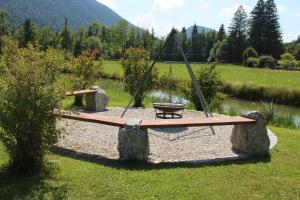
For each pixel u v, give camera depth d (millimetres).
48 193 4828
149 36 90938
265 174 6062
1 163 5832
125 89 15289
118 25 105438
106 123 6902
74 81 10367
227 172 6086
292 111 20312
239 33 77250
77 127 9297
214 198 4984
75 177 5453
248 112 7633
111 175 5629
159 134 9117
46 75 5453
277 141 8625
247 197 5078
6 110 5223
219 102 15859
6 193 4762
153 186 5281
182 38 94938
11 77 5227
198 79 15000
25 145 5367
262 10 74250
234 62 77000
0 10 61875
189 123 6961
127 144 6426
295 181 5789
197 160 6766
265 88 24188
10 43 6809
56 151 6977
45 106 5270
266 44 73812
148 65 14984
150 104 16109
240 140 7609
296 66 59344
